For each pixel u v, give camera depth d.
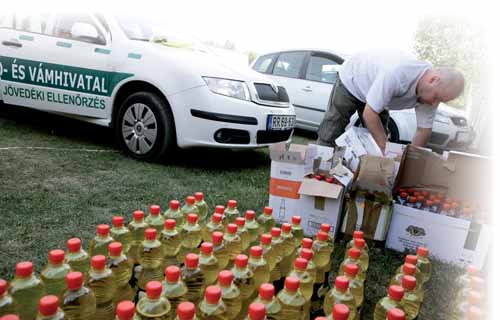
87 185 3.00
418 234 2.48
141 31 4.16
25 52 4.24
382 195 2.46
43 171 3.20
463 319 1.52
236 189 3.30
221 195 3.12
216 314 1.12
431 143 5.95
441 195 2.71
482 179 2.71
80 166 3.44
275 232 1.68
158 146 3.71
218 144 3.63
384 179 2.45
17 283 1.17
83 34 4.04
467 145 6.04
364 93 3.06
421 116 3.11
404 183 2.83
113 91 3.87
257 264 1.44
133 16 4.24
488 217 2.51
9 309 1.07
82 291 1.16
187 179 3.43
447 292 2.05
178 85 3.56
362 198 2.51
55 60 4.10
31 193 2.72
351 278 1.44
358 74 3.07
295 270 1.41
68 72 4.05
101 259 1.27
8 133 4.33
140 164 3.71
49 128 4.75
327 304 1.33
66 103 4.14
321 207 2.55
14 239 2.09
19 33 4.32
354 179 2.54
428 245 2.47
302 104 6.25
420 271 1.82
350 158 2.74
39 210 2.48
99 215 2.51
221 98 3.60
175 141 3.73
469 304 1.36
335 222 2.52
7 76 4.37
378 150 2.73
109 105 3.92
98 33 4.02
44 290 1.21
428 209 2.53
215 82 3.63
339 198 2.48
